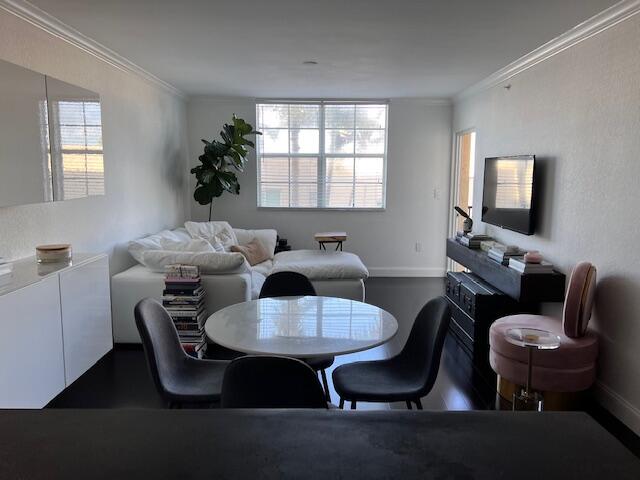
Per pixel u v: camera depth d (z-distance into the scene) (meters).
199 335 3.79
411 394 2.28
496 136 4.93
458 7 2.90
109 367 3.61
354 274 4.77
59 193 3.18
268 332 2.42
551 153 3.76
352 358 3.90
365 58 4.21
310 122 6.71
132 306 4.02
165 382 2.28
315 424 0.86
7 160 2.64
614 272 2.94
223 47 3.87
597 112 3.13
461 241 5.11
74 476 0.72
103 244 4.08
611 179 2.97
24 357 2.50
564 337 2.97
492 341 3.19
